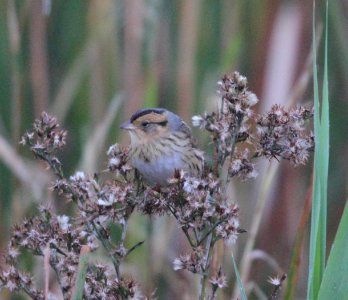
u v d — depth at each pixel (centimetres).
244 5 1030
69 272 543
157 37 997
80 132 980
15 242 555
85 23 1019
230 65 959
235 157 550
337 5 916
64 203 925
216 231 527
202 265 525
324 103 518
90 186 554
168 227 936
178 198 532
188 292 880
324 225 517
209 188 533
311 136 557
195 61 978
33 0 977
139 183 573
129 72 959
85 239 576
